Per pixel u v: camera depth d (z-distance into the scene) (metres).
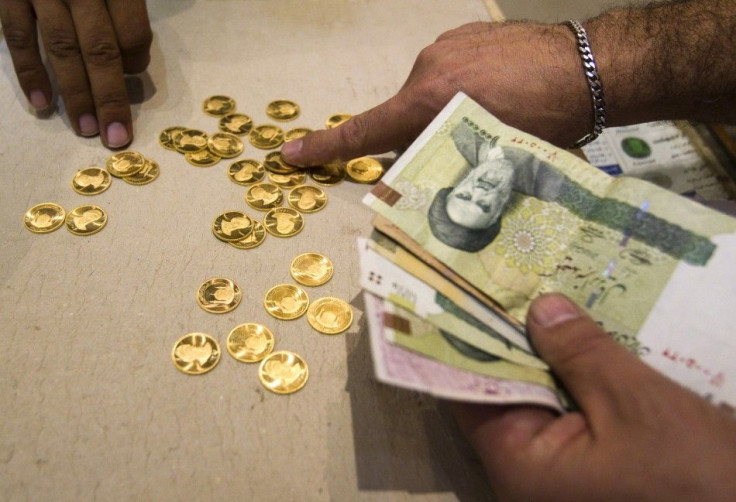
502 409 0.53
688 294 0.58
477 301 0.60
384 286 0.58
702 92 0.77
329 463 0.58
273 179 0.85
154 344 0.65
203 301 0.69
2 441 0.56
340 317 0.70
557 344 0.53
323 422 0.61
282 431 0.60
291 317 0.69
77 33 0.79
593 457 0.45
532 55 0.76
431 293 0.59
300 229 0.79
